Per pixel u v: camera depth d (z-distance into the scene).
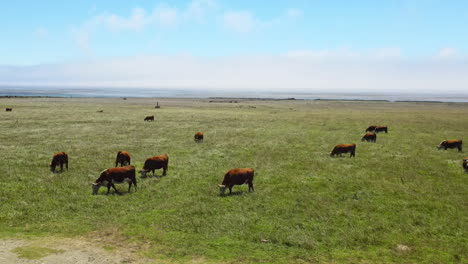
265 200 14.95
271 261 9.61
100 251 9.97
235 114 64.44
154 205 14.24
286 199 15.16
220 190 15.73
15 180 17.36
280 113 69.06
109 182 15.62
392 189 16.56
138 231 11.53
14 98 108.88
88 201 14.50
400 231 11.78
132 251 10.05
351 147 24.92
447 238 11.24
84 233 11.33
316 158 24.23
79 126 41.81
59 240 10.68
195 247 10.39
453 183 17.86
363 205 14.30
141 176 18.59
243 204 14.38
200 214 13.29
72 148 26.92
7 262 8.97
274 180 18.36
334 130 41.47
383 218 12.91
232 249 10.33
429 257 9.93
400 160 23.66
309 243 10.59
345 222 12.53
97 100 115.69
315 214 13.25
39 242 10.45
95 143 29.72
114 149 26.77
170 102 114.56
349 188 16.89
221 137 34.44
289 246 10.68
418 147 29.22
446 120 54.12
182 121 50.25
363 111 77.94
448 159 24.19
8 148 26.38
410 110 82.69
